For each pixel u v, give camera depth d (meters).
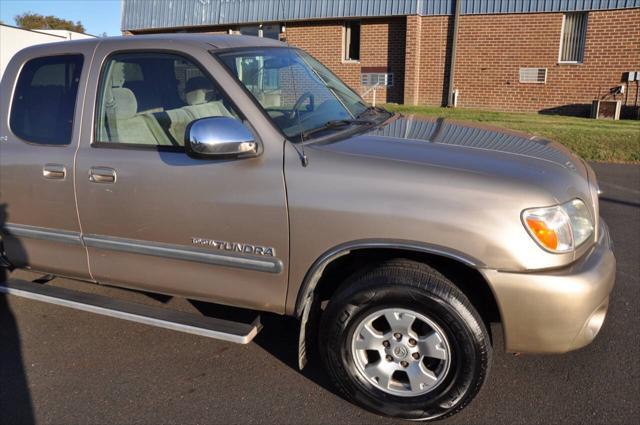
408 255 2.97
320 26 17.44
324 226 2.92
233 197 3.08
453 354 2.83
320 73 4.07
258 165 3.03
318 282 3.22
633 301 4.28
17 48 15.48
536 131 10.88
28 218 3.74
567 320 2.73
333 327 2.98
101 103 3.52
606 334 3.83
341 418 3.05
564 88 15.07
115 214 3.41
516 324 2.77
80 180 3.46
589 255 2.96
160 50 3.39
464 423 2.98
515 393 3.23
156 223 3.30
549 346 2.78
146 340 3.86
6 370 3.52
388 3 16.14
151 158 3.28
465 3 15.54
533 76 15.31
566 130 11.02
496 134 3.57
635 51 14.09
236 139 2.93
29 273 4.79
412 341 2.90
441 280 2.79
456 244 2.73
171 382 3.38
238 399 3.22
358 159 2.91
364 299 2.88
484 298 3.02
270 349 3.73
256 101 3.15
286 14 17.45
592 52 14.56
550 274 2.71
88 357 3.66
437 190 2.76
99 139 3.51
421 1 15.92
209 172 3.12
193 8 18.67
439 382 2.89
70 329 4.02
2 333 3.97
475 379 2.82
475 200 2.72
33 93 3.74
